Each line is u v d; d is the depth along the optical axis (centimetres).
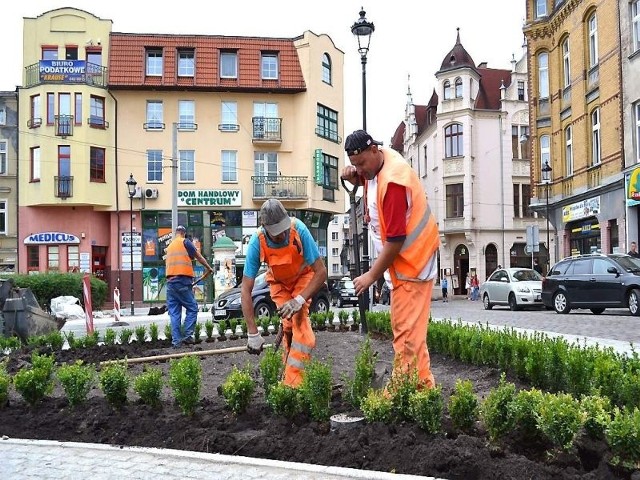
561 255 3056
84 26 3959
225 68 4091
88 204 3844
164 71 3984
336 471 377
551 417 366
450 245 5184
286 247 533
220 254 3027
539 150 3275
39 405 564
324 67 4253
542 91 3278
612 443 354
